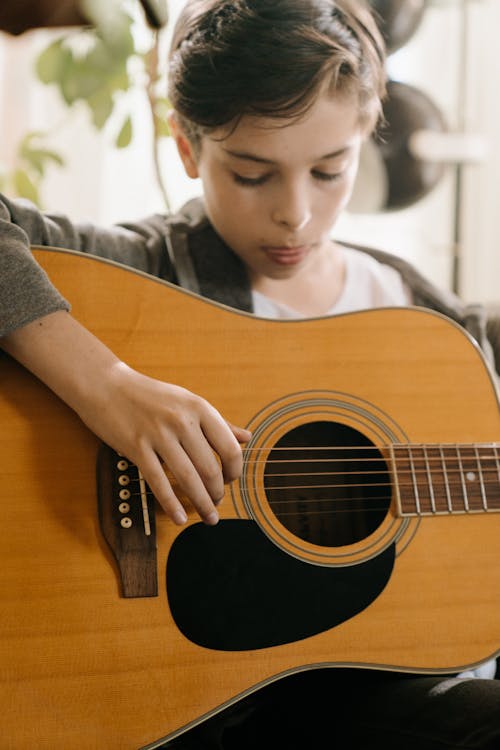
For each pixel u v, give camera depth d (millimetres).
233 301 1236
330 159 1135
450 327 1135
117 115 2223
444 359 1120
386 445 1071
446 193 2486
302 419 1045
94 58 1659
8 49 2246
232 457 926
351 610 994
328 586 991
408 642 1007
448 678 1017
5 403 945
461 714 939
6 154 2268
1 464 927
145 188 2281
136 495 942
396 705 986
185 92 1149
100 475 939
